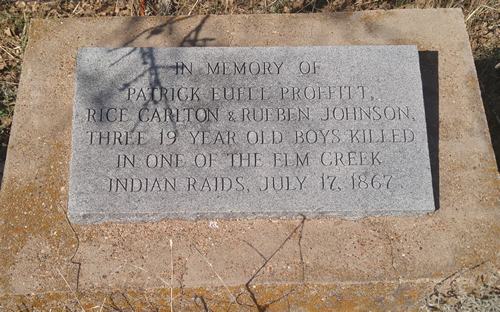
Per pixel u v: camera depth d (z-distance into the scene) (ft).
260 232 4.31
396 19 4.99
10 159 4.50
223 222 4.34
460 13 5.03
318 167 4.31
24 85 4.72
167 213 4.23
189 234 4.31
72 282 4.17
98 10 5.83
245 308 4.13
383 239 4.31
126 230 4.32
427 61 4.84
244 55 4.55
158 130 4.34
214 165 4.29
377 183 4.30
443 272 4.22
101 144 4.31
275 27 4.96
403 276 4.21
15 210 4.37
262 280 4.18
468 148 4.57
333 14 5.01
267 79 4.49
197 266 4.21
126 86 4.44
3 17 5.82
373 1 5.88
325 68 4.53
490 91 5.55
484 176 4.49
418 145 4.37
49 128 4.59
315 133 4.37
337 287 4.18
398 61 4.56
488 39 5.82
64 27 4.94
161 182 4.25
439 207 4.40
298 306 4.13
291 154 4.33
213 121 4.38
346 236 4.31
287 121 4.39
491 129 5.35
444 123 4.64
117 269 4.21
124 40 4.89
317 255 4.25
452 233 4.33
